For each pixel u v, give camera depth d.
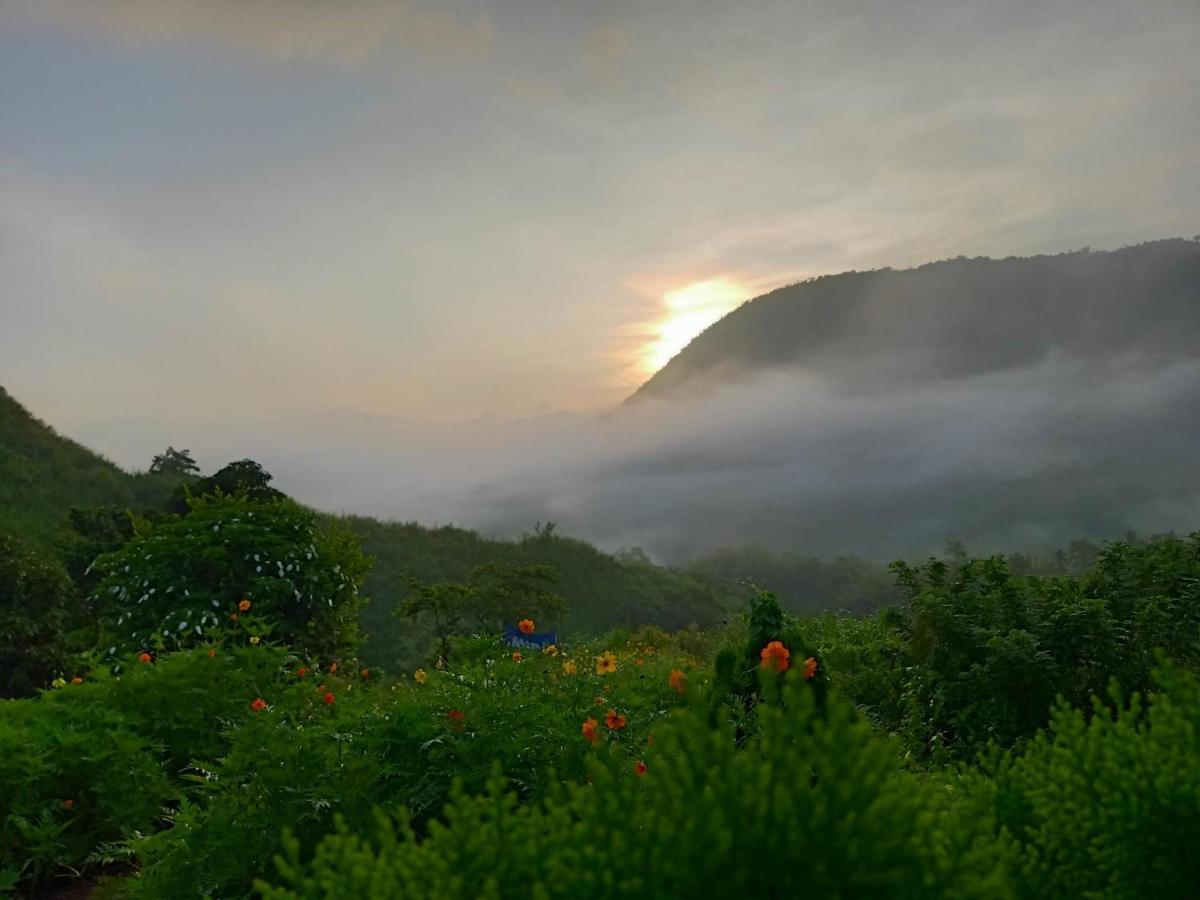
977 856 1.28
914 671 5.28
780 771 1.27
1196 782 1.52
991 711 4.71
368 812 3.63
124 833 4.67
